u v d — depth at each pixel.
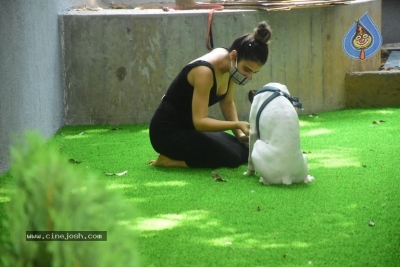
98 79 9.05
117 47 8.96
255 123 6.32
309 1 9.14
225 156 6.77
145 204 5.73
